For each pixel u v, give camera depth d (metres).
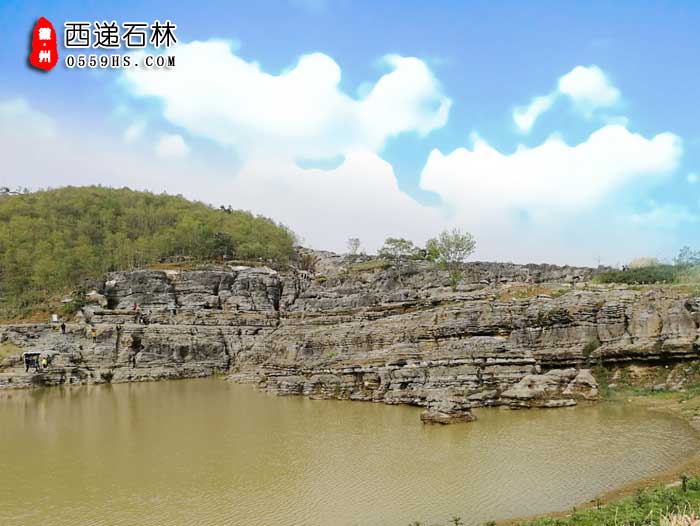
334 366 83.31
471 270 137.12
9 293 143.75
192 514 35.25
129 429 61.41
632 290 78.38
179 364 119.88
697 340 67.31
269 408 72.88
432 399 62.38
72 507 37.25
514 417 59.56
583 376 66.75
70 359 112.00
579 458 44.00
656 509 31.30
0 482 43.19
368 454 47.50
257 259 178.12
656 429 52.38
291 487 39.69
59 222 179.12
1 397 91.94
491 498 36.22
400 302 105.56
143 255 164.50
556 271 127.81
